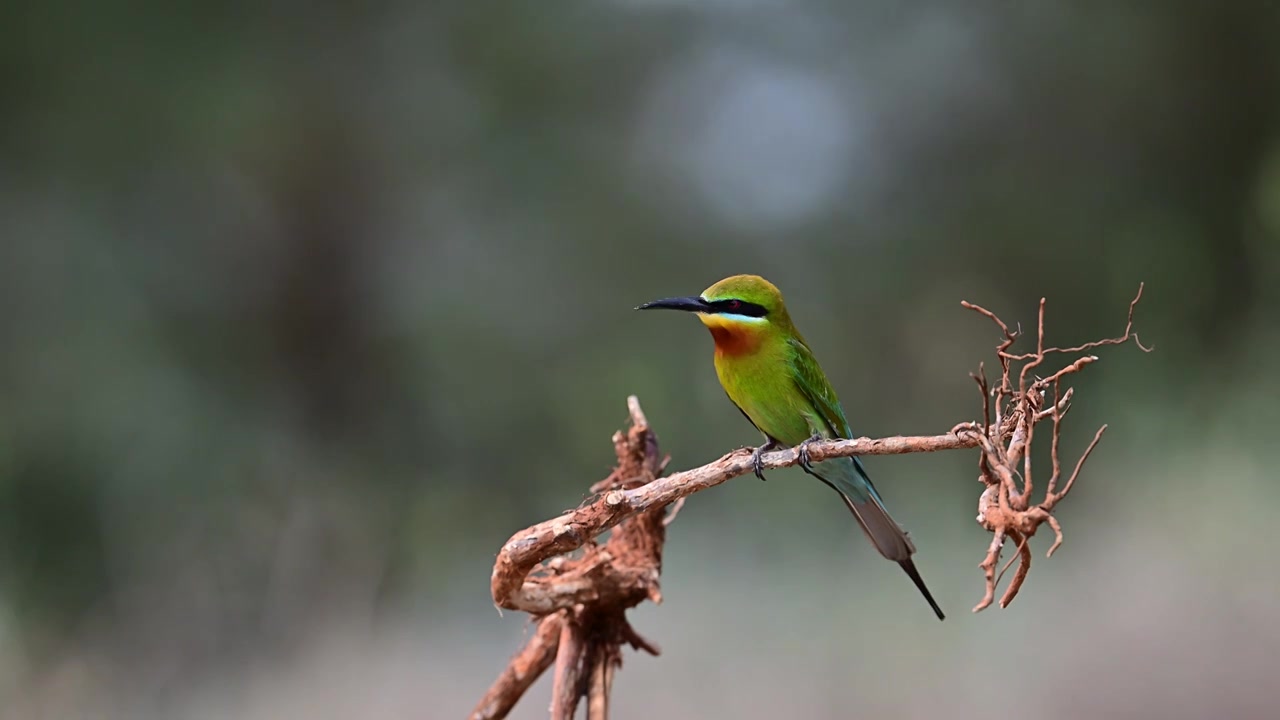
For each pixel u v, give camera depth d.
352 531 14.73
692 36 18.34
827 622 11.76
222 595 13.70
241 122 16.55
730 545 14.43
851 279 17.66
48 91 15.83
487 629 13.45
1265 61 16.67
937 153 18.12
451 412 16.83
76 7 15.78
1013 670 10.69
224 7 16.66
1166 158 17.34
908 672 10.82
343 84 17.36
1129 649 10.84
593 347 17.31
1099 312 16.75
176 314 16.28
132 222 16.23
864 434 17.02
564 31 17.98
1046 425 14.73
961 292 17.39
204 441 15.27
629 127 18.20
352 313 17.14
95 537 14.00
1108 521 13.78
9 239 15.36
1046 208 17.42
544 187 17.81
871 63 18.31
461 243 17.77
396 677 12.16
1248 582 11.62
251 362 16.55
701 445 16.25
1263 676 10.34
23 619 13.01
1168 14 17.06
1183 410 14.81
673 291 17.56
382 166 17.52
